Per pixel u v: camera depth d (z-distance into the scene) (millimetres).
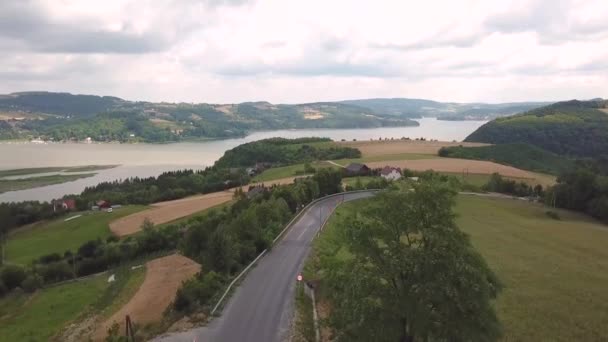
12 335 51938
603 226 99625
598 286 50031
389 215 26250
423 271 23938
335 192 119312
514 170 164625
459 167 165625
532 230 83938
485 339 23750
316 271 53094
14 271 72625
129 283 62781
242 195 108562
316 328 37125
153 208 125688
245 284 51719
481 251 66312
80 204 145000
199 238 69250
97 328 46406
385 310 24578
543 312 41906
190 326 40750
